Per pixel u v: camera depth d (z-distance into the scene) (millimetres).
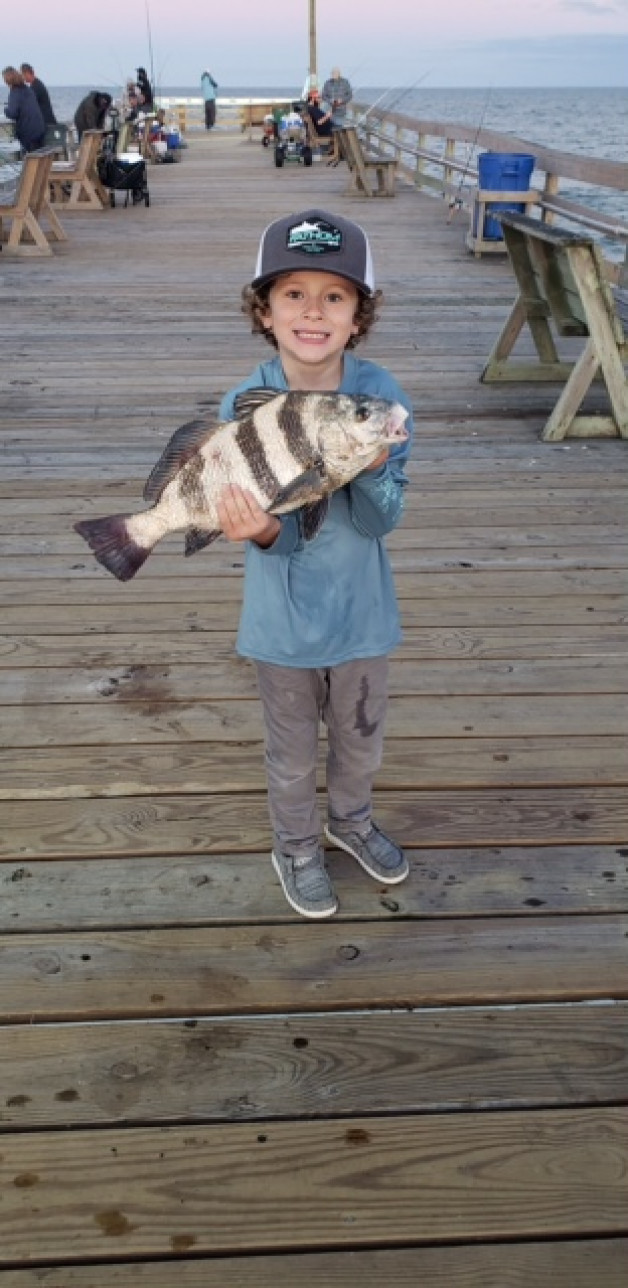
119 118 20828
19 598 4281
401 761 3283
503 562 4609
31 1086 2234
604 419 6234
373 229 13898
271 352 8031
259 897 2756
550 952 2586
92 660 3840
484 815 3061
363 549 2352
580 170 10391
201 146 28000
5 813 3057
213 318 9086
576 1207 2010
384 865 2771
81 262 11688
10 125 18844
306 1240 1956
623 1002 2457
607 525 5012
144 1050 2320
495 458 5898
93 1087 2232
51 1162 2082
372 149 22812
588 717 3510
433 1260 1929
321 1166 2080
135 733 3422
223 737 3404
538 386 7309
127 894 2762
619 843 2953
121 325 8875
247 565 2404
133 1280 1894
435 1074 2271
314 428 1972
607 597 4309
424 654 3873
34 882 2801
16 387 7180
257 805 3100
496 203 11805
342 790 2723
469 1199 2023
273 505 2041
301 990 2475
